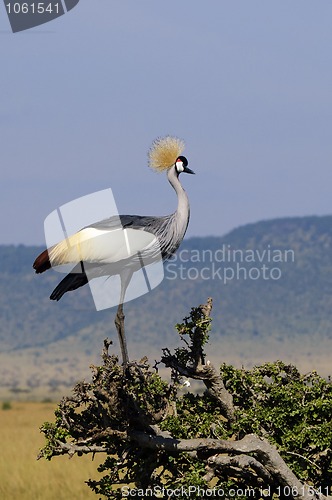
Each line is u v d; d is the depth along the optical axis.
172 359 31.92
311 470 32.31
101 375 30.20
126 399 30.03
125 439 30.66
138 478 31.28
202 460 31.28
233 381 33.03
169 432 31.94
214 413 33.16
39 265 37.31
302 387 32.84
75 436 31.00
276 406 32.84
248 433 31.83
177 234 37.53
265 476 31.59
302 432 31.75
